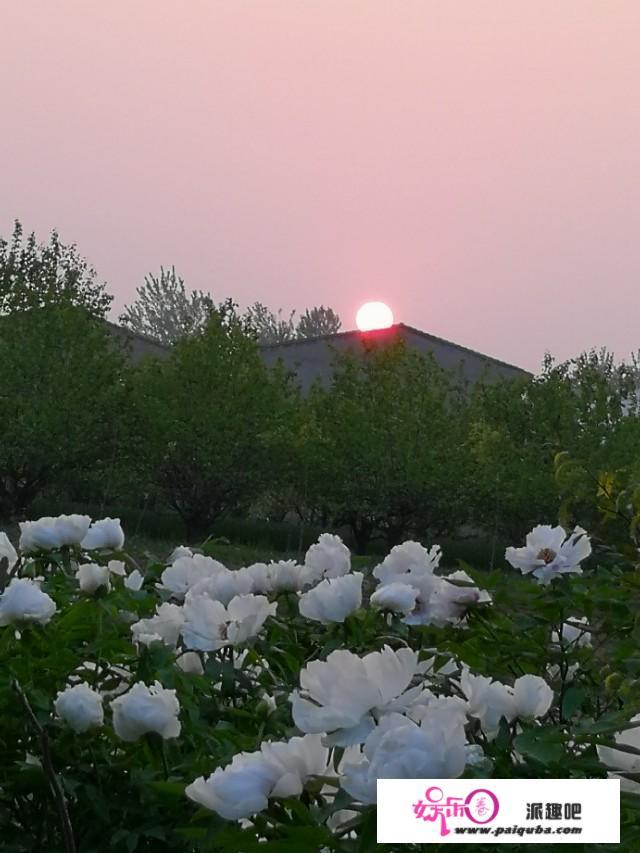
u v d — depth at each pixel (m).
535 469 23.42
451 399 26.77
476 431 24.56
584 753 1.68
